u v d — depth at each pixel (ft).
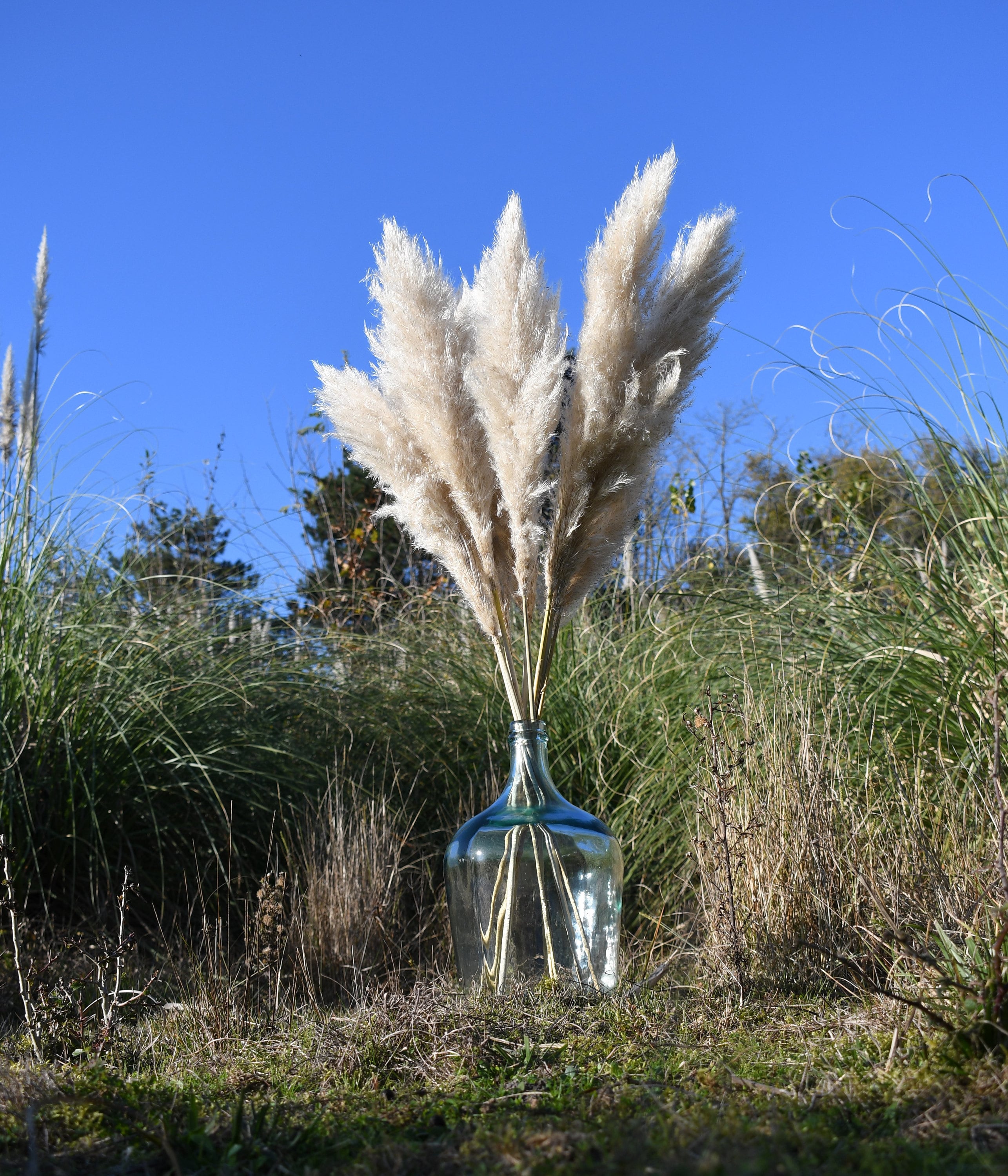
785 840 11.21
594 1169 5.30
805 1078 7.06
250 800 15.55
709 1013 9.73
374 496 30.30
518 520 11.76
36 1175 5.74
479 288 12.57
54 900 13.91
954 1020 7.73
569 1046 8.59
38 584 16.15
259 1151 6.21
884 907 9.98
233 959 12.80
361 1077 8.10
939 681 14.12
